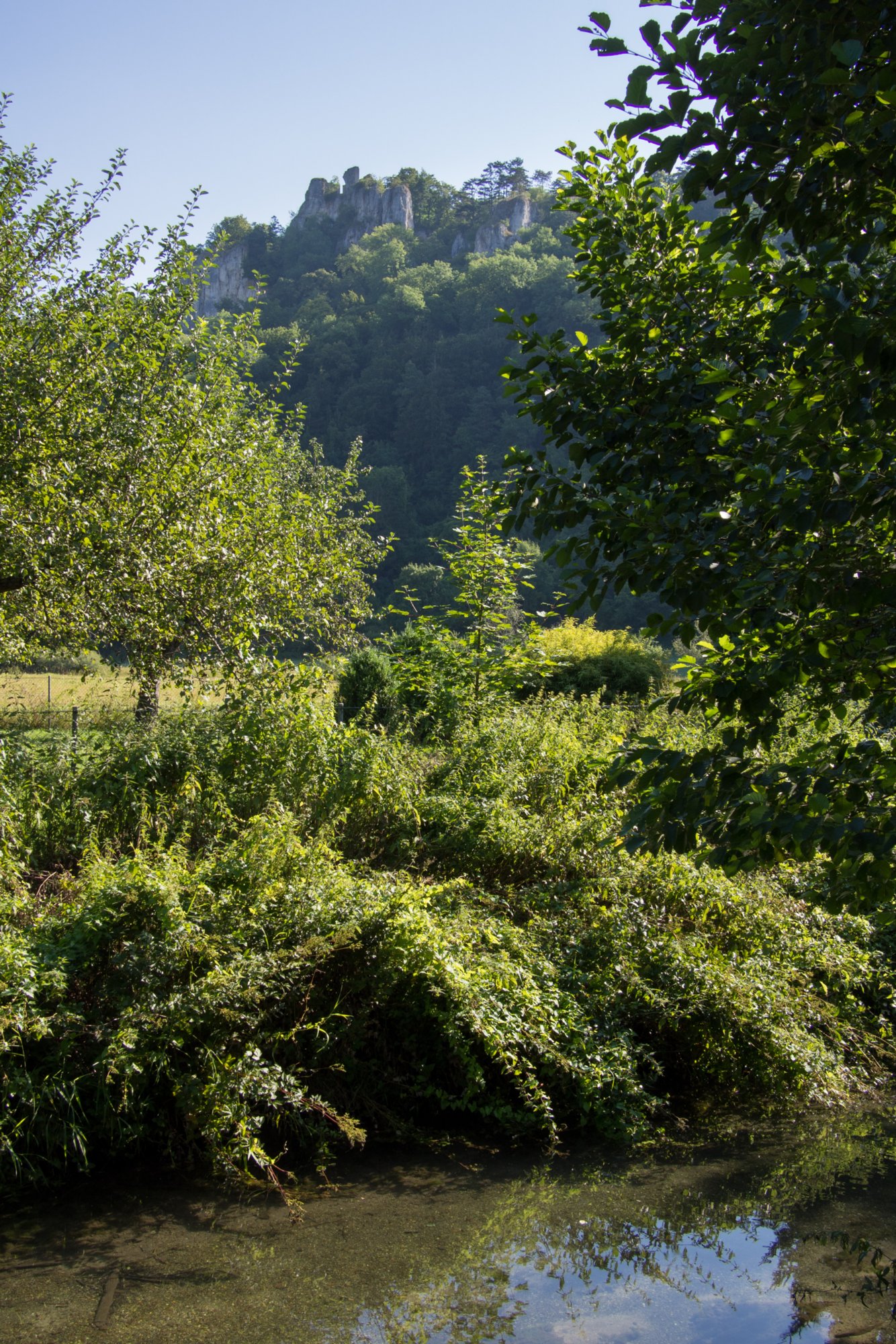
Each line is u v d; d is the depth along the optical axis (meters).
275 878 5.51
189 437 9.93
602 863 6.94
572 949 6.00
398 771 7.71
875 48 2.49
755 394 2.75
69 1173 4.34
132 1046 4.22
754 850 3.27
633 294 4.08
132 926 4.89
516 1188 4.46
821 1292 3.62
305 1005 4.97
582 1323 3.40
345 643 12.05
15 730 8.62
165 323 10.54
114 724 8.21
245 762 7.46
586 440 3.87
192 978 4.68
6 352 9.11
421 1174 4.57
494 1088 5.20
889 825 2.75
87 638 9.06
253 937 5.04
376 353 82.38
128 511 8.64
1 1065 4.21
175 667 8.72
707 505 3.37
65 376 9.22
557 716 10.59
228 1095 4.31
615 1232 4.07
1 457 8.64
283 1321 3.34
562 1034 5.20
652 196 4.15
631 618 51.75
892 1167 4.80
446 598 47.66
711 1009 5.64
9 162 10.31
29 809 6.78
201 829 6.73
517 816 7.49
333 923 5.13
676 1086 5.73
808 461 2.81
